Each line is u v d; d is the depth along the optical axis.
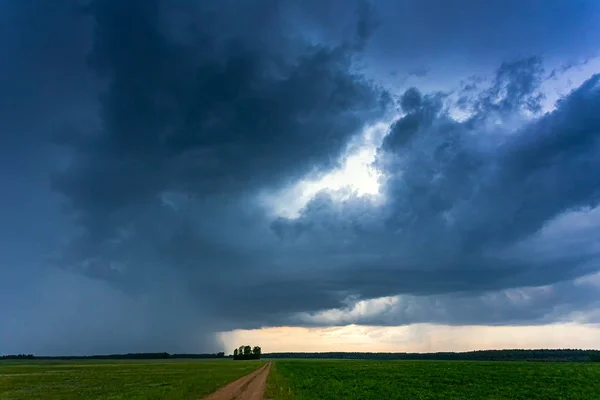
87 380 62.62
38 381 61.47
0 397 40.16
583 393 42.91
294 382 51.66
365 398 37.06
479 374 65.56
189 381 56.84
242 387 46.34
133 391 44.12
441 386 48.53
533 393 42.31
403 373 70.38
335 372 74.38
